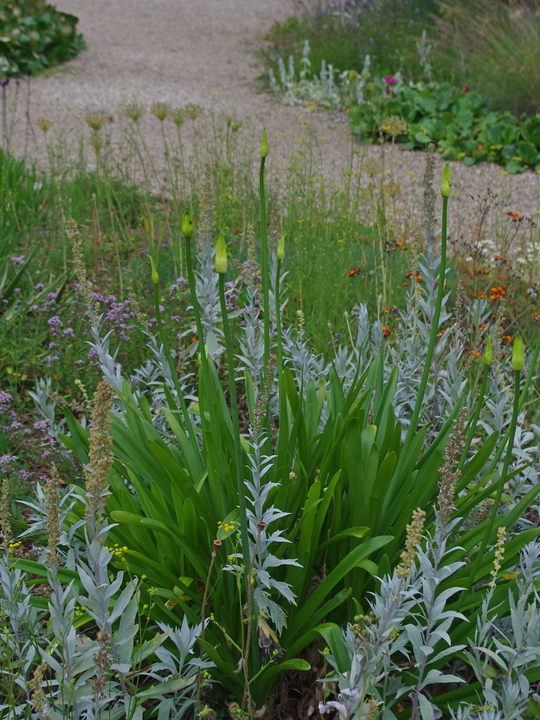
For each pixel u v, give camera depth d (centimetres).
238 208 591
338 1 1556
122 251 552
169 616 215
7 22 1293
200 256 331
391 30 1401
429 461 226
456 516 229
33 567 214
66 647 175
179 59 1465
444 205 207
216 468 222
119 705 210
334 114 1123
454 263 491
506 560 215
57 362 380
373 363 282
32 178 640
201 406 251
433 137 973
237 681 204
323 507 211
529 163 903
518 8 1195
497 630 202
